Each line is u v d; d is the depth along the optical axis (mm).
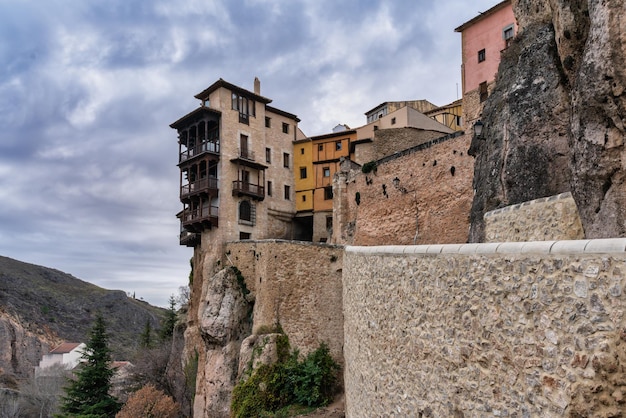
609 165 7270
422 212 24641
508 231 10117
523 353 4961
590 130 7586
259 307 24906
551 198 8859
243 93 42656
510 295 5223
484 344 5582
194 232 40531
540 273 4832
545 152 11320
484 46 30750
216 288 29031
